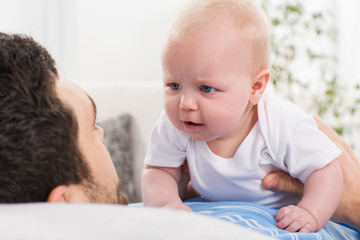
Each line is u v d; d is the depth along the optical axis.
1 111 0.60
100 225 0.43
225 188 1.02
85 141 0.73
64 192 0.67
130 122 2.40
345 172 1.09
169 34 0.92
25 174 0.61
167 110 0.94
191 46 0.89
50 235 0.40
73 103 0.71
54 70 0.71
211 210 0.93
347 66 3.58
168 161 1.05
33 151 0.61
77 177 0.69
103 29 3.46
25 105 0.61
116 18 3.46
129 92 2.44
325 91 2.83
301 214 0.91
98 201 0.74
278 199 1.03
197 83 0.90
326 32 3.25
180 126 0.95
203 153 1.01
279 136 0.97
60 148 0.64
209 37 0.89
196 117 0.91
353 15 3.60
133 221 0.44
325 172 0.96
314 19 2.93
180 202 0.99
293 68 3.35
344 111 2.94
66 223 0.43
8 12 3.26
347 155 1.14
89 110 0.75
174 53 0.90
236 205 0.94
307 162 0.96
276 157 0.98
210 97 0.90
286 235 0.81
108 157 0.79
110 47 3.48
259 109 0.98
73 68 3.46
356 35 3.59
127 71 3.49
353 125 3.21
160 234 0.41
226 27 0.91
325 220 0.94
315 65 3.40
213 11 0.92
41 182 0.63
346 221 1.10
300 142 0.96
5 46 0.66
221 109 0.91
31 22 3.36
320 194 0.94
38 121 0.62
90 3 3.45
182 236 0.41
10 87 0.61
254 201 1.03
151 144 1.08
